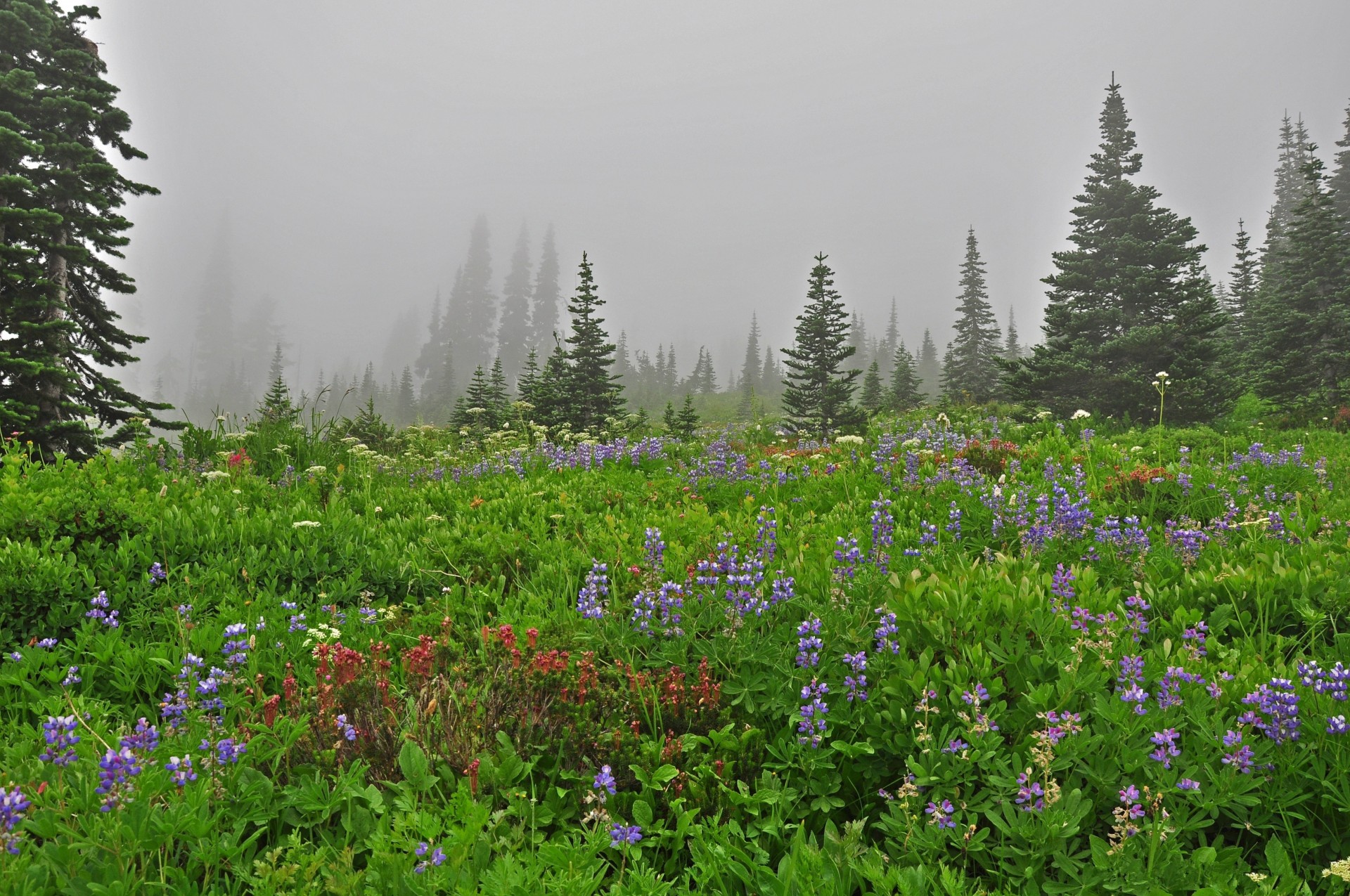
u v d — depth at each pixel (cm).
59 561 481
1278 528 648
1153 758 311
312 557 596
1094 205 2988
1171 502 805
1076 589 496
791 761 361
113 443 1773
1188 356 2316
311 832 316
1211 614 467
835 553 521
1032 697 351
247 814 307
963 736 359
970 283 6006
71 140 1866
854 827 310
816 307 2583
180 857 293
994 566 554
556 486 970
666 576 577
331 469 1037
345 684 399
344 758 347
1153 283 2609
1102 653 381
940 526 742
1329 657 413
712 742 374
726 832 318
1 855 239
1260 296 3791
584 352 2952
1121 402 2331
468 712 392
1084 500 651
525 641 466
